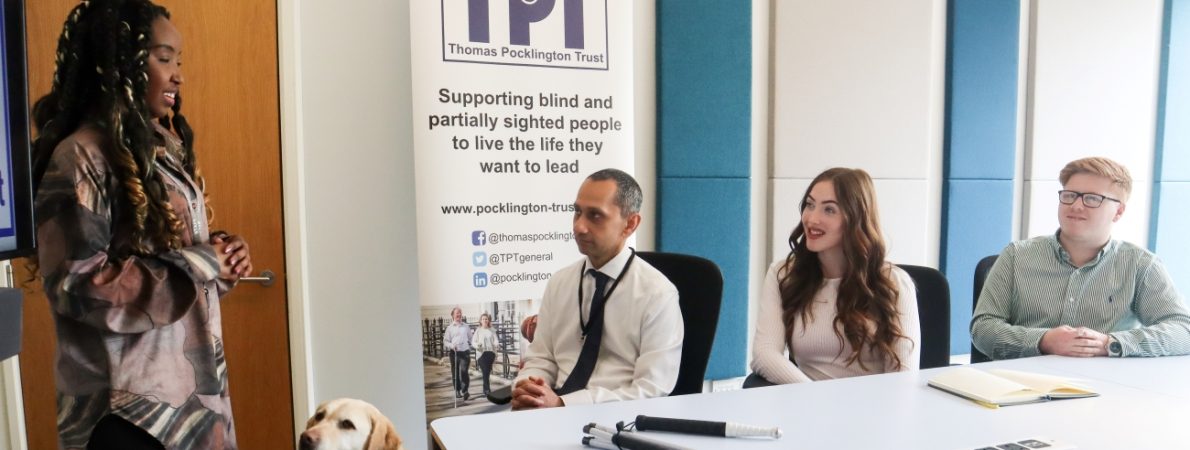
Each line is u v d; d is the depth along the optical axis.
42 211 1.13
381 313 2.55
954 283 3.53
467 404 2.44
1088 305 2.05
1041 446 1.13
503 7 2.39
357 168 2.48
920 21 3.31
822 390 1.49
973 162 3.51
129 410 1.19
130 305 1.17
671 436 1.20
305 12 2.37
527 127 2.46
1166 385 1.51
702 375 1.79
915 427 1.24
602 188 2.02
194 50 2.25
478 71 2.38
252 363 2.40
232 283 1.40
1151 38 3.90
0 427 2.20
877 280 1.84
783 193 3.12
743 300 3.10
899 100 3.30
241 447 2.41
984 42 3.47
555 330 2.01
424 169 2.34
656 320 1.80
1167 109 3.95
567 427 1.26
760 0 3.07
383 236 2.54
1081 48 3.71
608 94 2.57
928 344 1.93
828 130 3.17
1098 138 3.82
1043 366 1.69
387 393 2.59
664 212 2.91
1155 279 1.97
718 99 2.96
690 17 2.88
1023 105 3.68
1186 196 4.04
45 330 2.23
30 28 2.14
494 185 2.42
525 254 2.48
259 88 2.33
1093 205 1.97
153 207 1.23
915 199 3.39
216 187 2.31
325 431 1.09
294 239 2.39
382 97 2.50
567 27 2.49
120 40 1.21
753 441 1.17
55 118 1.20
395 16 2.49
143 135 1.22
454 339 2.40
